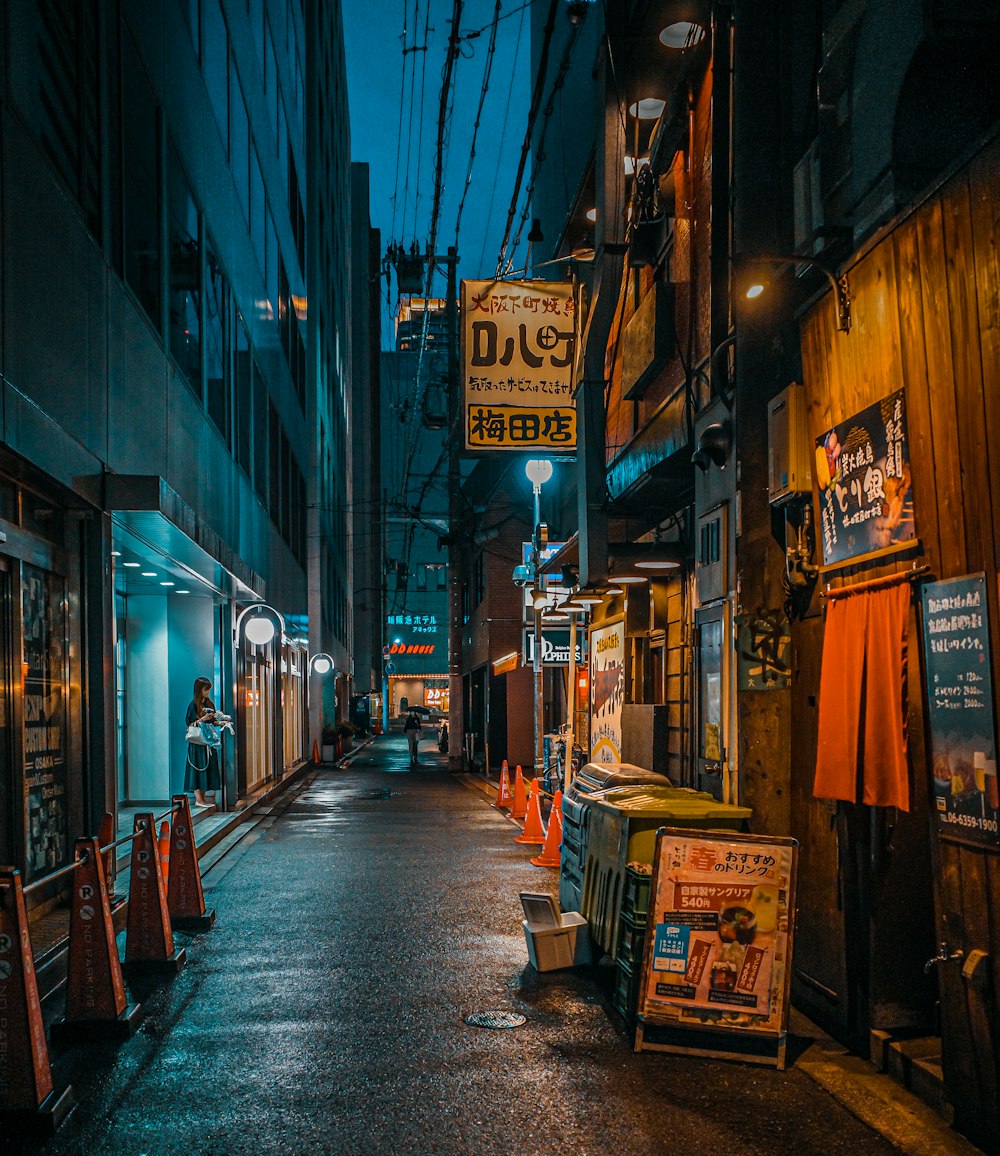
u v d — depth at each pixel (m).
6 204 7.30
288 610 27.36
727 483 8.66
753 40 7.77
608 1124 4.68
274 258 24.44
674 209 11.16
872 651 5.41
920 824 5.62
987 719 4.34
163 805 15.73
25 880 8.04
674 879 5.74
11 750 7.99
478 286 14.48
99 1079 5.23
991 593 4.32
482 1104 4.90
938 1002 5.01
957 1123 4.60
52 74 8.55
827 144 6.44
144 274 11.68
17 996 4.65
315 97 34.53
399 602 100.88
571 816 8.66
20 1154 4.38
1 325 7.16
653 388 12.09
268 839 14.79
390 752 46.22
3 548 7.74
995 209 4.37
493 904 9.78
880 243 5.48
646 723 11.91
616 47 11.23
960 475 4.65
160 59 12.60
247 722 19.78
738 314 7.45
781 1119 4.75
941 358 4.83
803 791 6.57
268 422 22.94
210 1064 5.43
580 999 6.63
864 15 5.93
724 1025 5.54
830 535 6.09
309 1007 6.45
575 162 21.03
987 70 5.55
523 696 29.14
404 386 78.50
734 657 8.38
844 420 5.93
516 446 14.34
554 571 19.53
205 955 7.80
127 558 13.03
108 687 9.98
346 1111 4.81
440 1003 6.54
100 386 9.77
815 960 6.29
